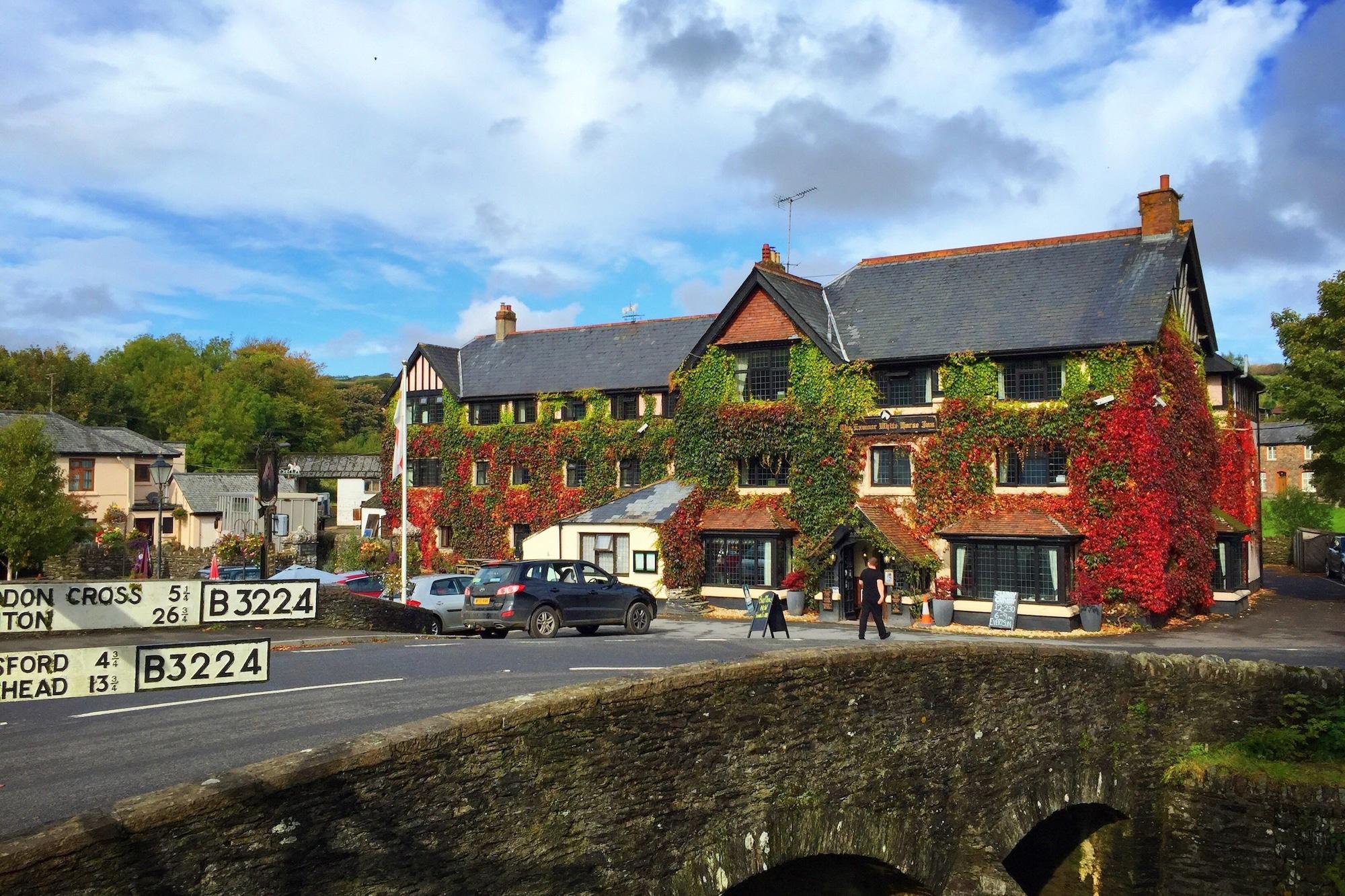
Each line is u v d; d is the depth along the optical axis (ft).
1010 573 99.86
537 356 153.79
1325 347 120.57
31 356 269.44
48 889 19.74
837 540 106.93
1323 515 186.60
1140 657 57.41
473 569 146.20
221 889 22.71
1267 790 54.95
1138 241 107.96
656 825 34.27
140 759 32.65
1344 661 69.15
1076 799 53.06
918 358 107.76
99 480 181.78
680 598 115.44
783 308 115.24
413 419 159.22
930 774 45.37
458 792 28.22
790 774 39.29
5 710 40.86
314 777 24.63
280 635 69.46
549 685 48.01
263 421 285.02
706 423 120.88
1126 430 97.45
